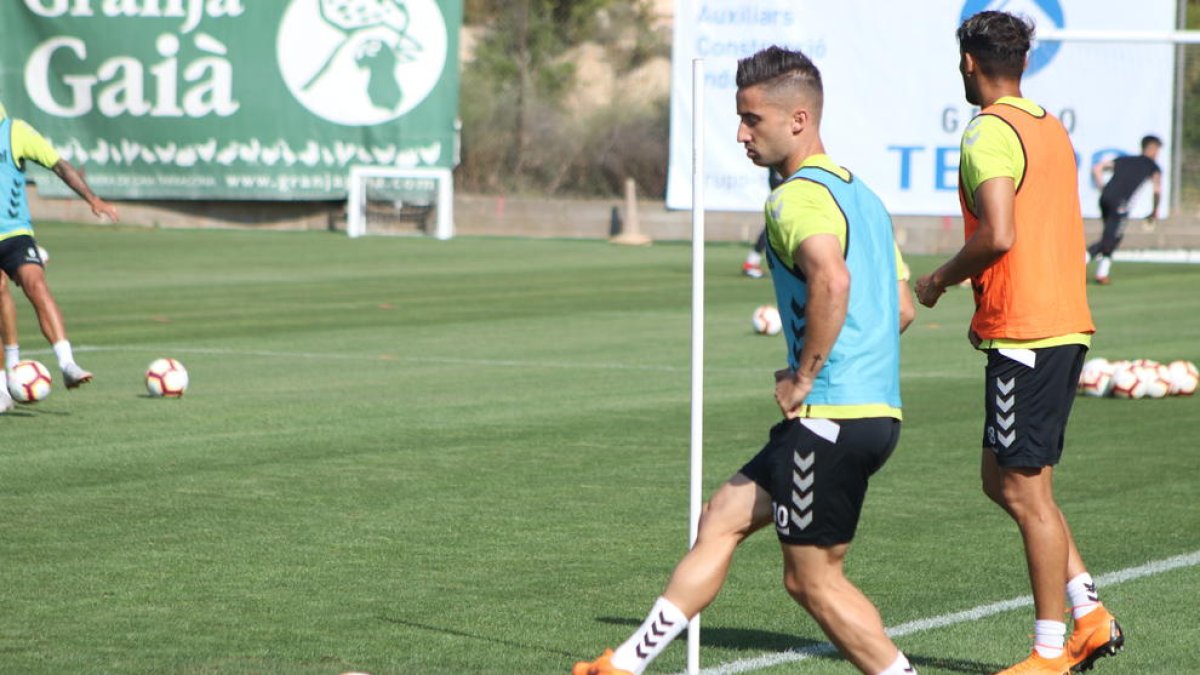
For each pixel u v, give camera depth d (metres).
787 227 12.16
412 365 37.75
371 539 20.30
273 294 55.56
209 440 27.30
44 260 30.28
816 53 80.50
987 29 15.00
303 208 88.75
